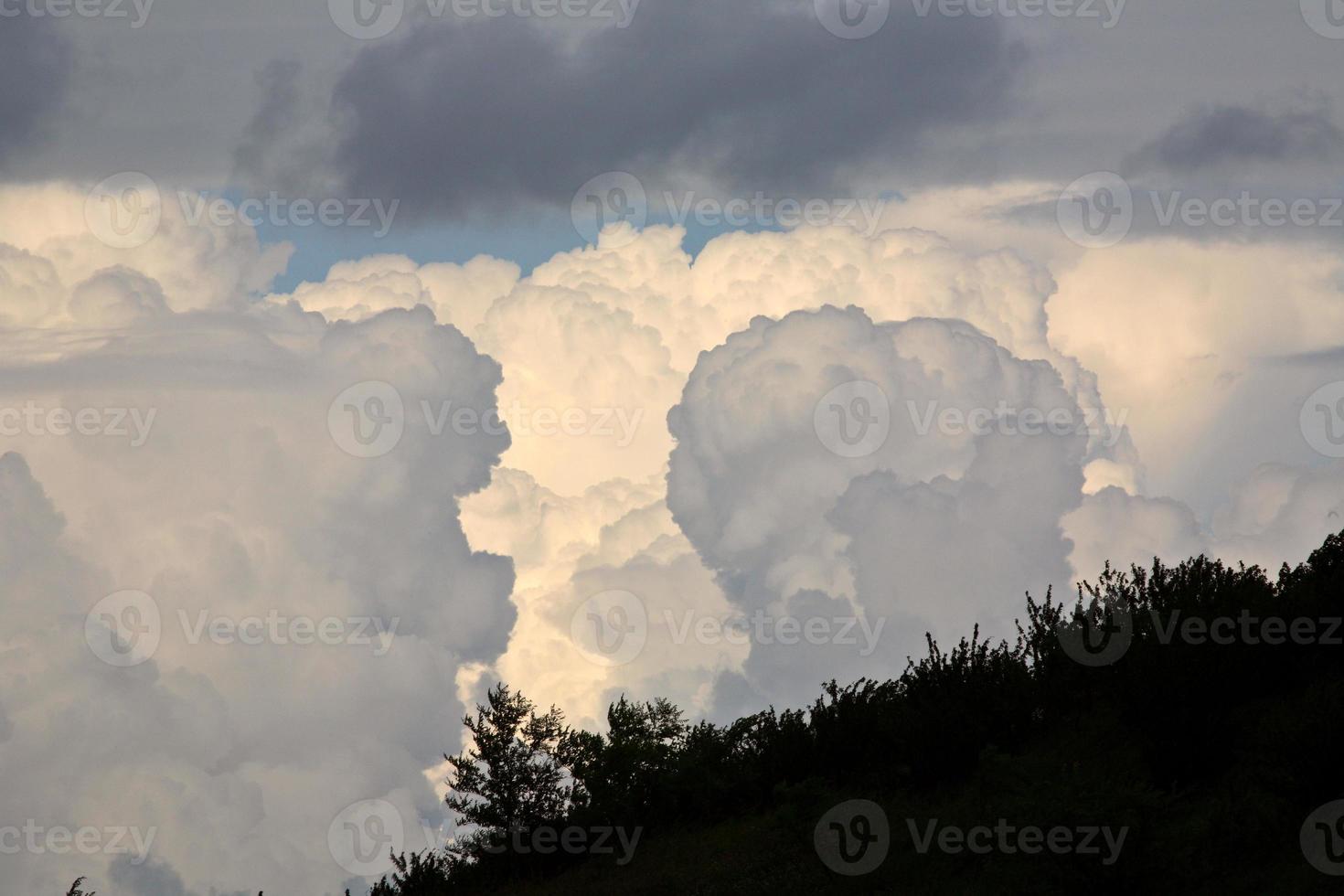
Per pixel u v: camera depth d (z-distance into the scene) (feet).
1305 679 28.89
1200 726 26.43
